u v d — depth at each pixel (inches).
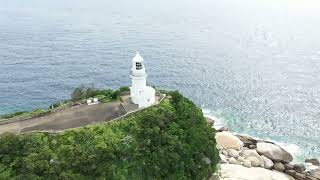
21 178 2287.2
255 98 4931.1
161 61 6176.2
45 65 5846.5
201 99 4906.5
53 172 2367.1
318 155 3772.1
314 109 4640.8
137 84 3021.7
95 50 6628.9
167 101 3196.4
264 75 5634.8
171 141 2832.2
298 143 3971.5
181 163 2824.8
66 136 2600.9
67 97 4840.1
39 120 2819.9
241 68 5910.4
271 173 3312.0
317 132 4170.8
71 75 5502.0
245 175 3225.9
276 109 4653.1
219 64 6082.7
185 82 5393.7
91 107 3043.8
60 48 6697.8
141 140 2760.8
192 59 6289.4
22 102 4685.0
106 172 2507.4
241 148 3693.4
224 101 4859.7
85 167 2458.2
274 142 3973.9
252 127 4276.6
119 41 7209.6
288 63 6112.2
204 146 3034.0
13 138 2463.1
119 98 3211.1
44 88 5068.9
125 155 2618.1
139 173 2664.9
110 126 2748.5
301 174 3385.8
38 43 6973.4
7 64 5836.6
